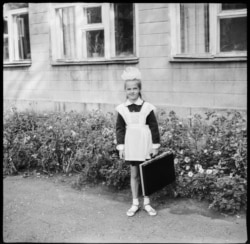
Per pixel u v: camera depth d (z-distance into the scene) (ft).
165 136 16.06
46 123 20.45
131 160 13.47
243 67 18.84
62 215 13.66
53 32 25.79
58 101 25.77
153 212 13.33
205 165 15.30
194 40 20.31
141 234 12.02
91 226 12.70
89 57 24.80
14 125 21.11
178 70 20.71
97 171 16.56
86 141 17.63
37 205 14.64
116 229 12.43
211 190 13.99
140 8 21.50
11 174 18.67
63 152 18.34
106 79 23.71
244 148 14.29
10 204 14.82
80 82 24.88
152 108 13.46
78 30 24.85
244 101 18.99
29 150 18.97
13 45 28.40
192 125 17.33
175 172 14.75
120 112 13.57
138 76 13.35
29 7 26.53
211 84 19.79
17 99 27.94
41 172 18.71
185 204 14.05
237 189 13.15
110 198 15.12
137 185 13.67
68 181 17.28
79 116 21.03
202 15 19.95
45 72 26.48
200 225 12.46
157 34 21.15
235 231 12.00
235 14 19.03
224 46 19.60
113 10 23.12
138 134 13.35
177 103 20.95
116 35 23.22
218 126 16.10
